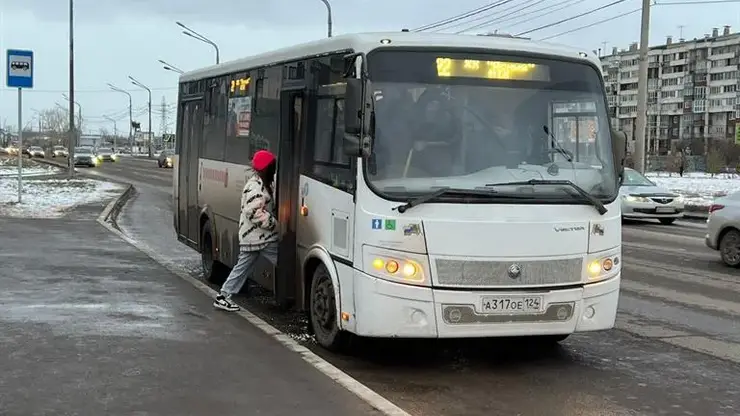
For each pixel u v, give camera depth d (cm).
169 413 510
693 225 2261
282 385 575
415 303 600
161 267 1118
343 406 531
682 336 819
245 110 904
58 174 4253
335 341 688
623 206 2280
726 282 1175
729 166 6975
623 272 1269
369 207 607
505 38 683
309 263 730
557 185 632
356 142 600
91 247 1309
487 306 609
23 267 1087
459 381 639
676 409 577
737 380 657
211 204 1032
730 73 13500
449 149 625
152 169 6153
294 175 762
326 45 696
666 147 14588
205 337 714
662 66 14788
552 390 618
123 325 755
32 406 517
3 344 673
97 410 512
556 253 625
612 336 816
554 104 659
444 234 602
